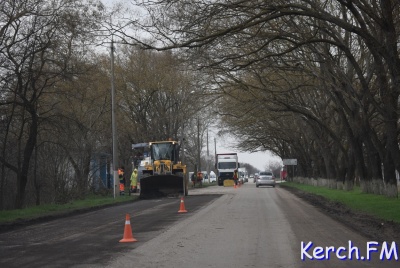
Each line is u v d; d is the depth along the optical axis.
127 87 58.91
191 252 14.34
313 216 24.88
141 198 43.72
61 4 31.59
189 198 42.22
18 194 34.25
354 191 42.84
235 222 22.14
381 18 23.05
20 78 32.34
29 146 34.38
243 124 54.69
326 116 48.75
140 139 62.50
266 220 22.95
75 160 43.84
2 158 33.94
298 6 22.44
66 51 33.47
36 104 35.16
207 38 22.70
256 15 22.41
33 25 31.89
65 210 30.16
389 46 22.42
